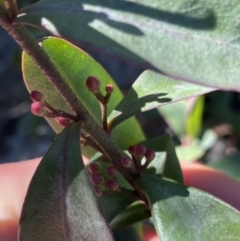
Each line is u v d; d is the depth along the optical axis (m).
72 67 0.09
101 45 0.06
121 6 0.06
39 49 0.07
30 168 0.15
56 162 0.07
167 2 0.06
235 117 0.21
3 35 0.29
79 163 0.07
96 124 0.08
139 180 0.08
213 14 0.06
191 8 0.06
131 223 0.09
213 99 0.21
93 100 0.10
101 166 0.10
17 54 0.23
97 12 0.06
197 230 0.08
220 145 0.23
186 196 0.08
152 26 0.06
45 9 0.06
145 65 0.06
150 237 0.14
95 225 0.07
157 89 0.08
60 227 0.07
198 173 0.15
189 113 0.18
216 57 0.06
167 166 0.10
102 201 0.09
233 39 0.06
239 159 0.18
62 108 0.09
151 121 0.24
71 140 0.07
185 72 0.06
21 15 0.06
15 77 0.28
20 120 0.25
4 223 0.13
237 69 0.06
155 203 0.08
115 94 0.10
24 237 0.07
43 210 0.07
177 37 0.06
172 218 0.08
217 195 0.15
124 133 0.10
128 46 0.06
